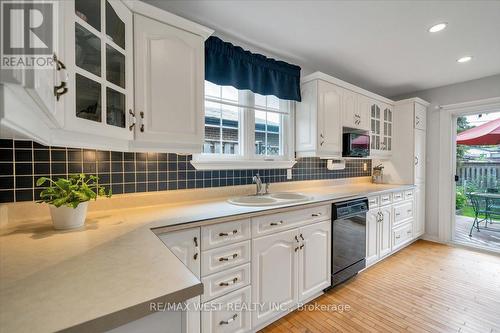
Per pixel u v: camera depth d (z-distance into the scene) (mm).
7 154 1229
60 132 857
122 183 1607
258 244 1621
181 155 1864
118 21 1188
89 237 1005
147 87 1339
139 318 518
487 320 1771
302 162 2740
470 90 3182
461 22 1858
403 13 1745
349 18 1813
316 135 2410
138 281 613
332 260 2131
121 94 1218
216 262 1425
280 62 2365
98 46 1033
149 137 1352
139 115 1311
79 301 520
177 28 1450
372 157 3129
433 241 3539
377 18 1811
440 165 3467
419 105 3377
